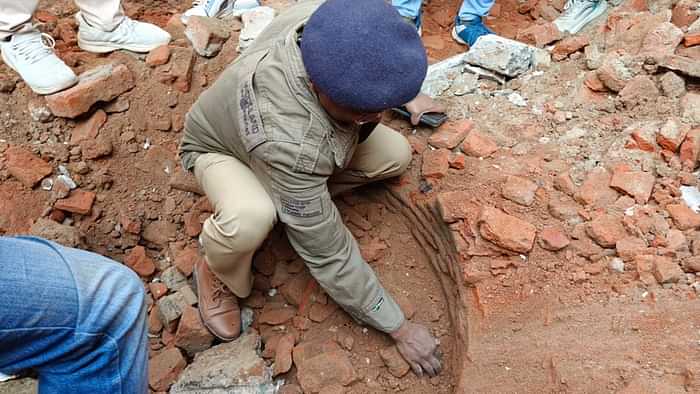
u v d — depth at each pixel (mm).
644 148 1850
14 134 2262
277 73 1505
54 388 1012
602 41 2305
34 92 2285
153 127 2434
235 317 2008
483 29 2836
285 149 1475
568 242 1678
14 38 2207
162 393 1909
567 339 1519
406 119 2174
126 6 3168
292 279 2088
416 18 2678
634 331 1468
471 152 1997
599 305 1557
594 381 1409
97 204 2340
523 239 1688
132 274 1081
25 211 2197
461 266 1764
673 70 1985
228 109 1633
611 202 1734
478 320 1672
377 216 2105
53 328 907
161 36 2479
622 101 2010
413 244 2041
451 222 1820
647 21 2223
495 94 2236
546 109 2115
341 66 1296
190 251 2285
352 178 2000
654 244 1604
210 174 1781
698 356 1367
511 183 1841
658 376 1361
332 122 1508
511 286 1685
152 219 2395
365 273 1702
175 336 2039
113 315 987
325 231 1605
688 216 1637
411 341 1751
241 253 1730
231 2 2715
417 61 1336
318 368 1794
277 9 2762
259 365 1850
